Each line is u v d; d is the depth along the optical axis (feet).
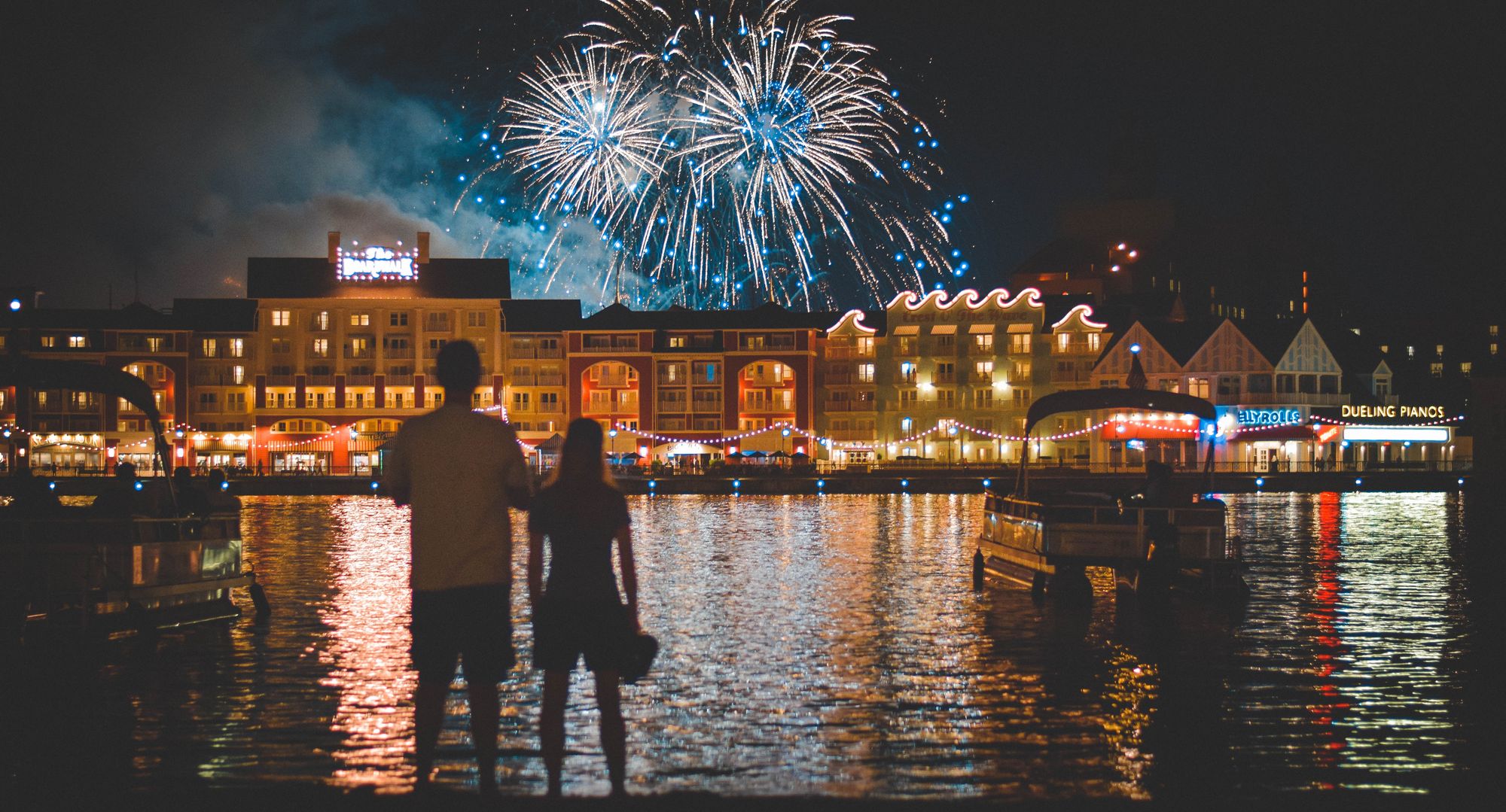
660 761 46.14
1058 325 380.17
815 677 61.62
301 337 394.93
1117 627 78.07
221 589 78.54
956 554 129.70
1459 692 58.39
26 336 375.25
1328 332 410.93
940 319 387.96
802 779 43.83
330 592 96.63
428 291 397.60
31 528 68.44
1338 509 223.10
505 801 36.29
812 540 150.82
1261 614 84.02
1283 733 50.42
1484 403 349.82
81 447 375.25
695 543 144.97
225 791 41.88
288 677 61.52
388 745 48.39
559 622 36.11
